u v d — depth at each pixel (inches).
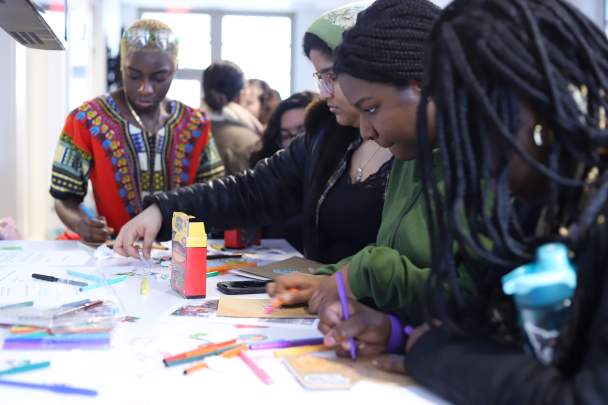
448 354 23.8
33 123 153.8
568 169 22.3
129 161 74.5
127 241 51.9
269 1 307.6
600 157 21.6
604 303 19.6
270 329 34.3
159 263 55.4
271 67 331.0
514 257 23.6
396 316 30.4
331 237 56.4
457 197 23.0
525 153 21.0
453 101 22.5
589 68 22.0
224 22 325.4
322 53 47.8
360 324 29.0
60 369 26.9
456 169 25.3
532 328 22.5
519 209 27.2
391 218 42.3
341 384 25.5
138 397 24.0
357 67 33.7
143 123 75.1
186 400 23.9
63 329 30.7
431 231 26.0
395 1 34.8
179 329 33.8
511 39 21.3
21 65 126.1
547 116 21.5
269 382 25.7
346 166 54.1
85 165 74.6
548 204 23.2
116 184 74.7
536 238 22.7
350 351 28.9
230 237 68.4
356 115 49.1
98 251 57.3
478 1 23.1
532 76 21.1
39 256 58.4
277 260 59.9
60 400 23.6
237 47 328.2
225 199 58.6
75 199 76.4
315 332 33.9
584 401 18.0
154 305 39.7
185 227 42.0
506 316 25.4
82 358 28.1
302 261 55.9
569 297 21.8
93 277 45.3
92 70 246.8
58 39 61.3
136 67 69.4
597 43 22.6
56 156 74.4
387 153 49.8
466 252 26.2
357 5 48.3
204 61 325.7
